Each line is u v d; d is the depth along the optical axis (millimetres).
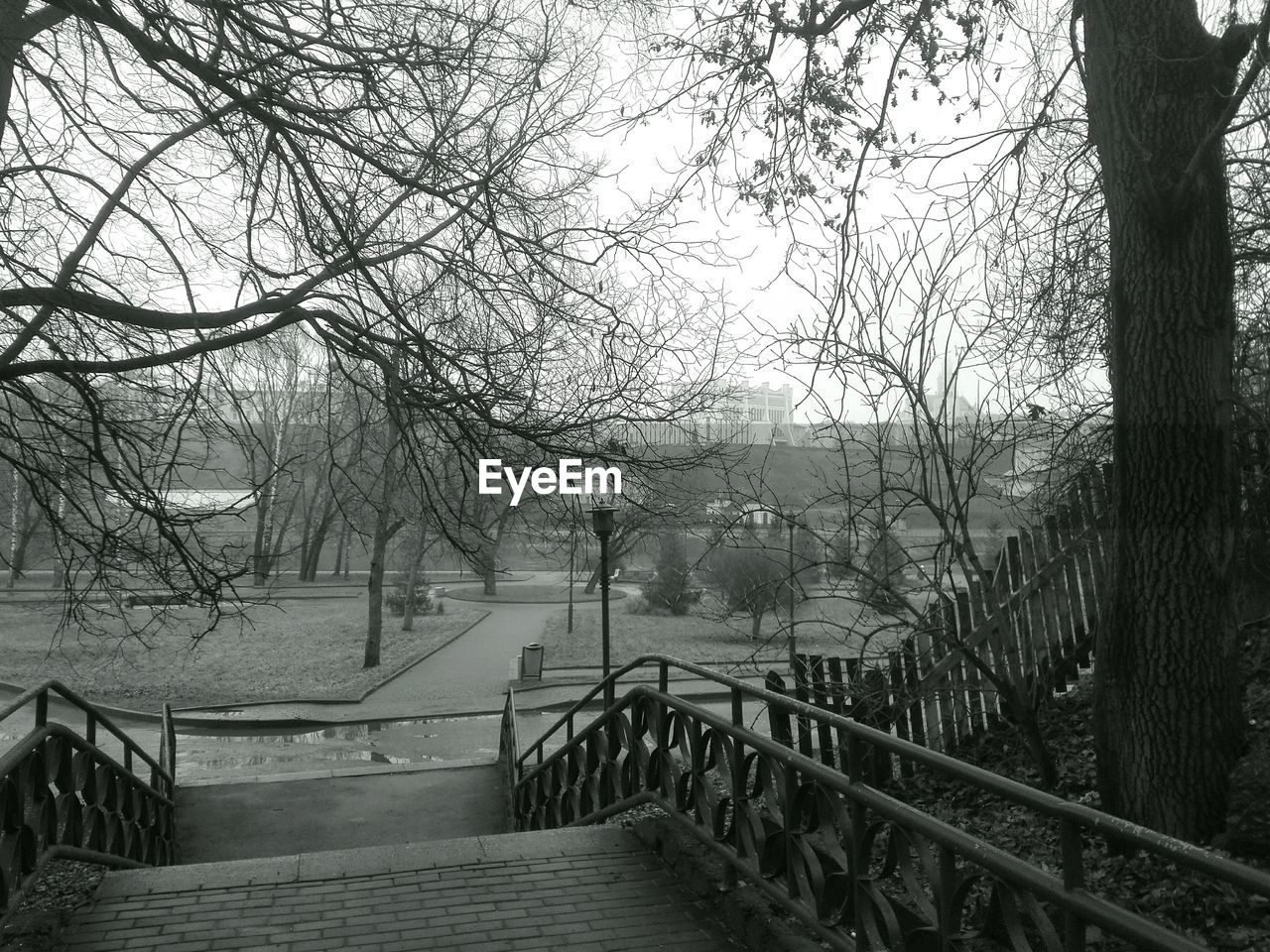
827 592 7203
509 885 5090
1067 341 7980
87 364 8477
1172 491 4852
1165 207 4840
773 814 4172
